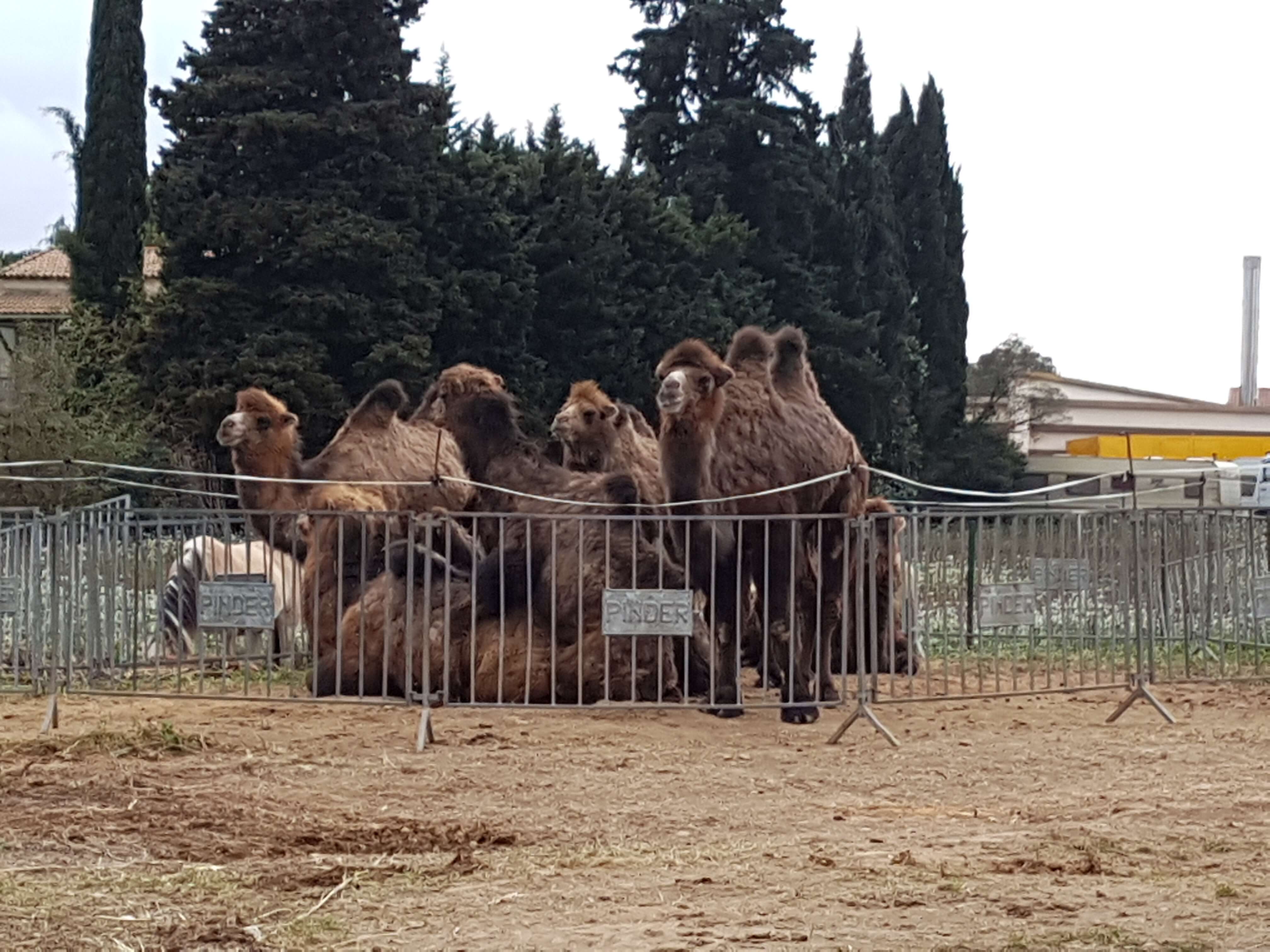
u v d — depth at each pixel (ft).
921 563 50.80
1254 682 45.93
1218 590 47.85
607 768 32.30
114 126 142.10
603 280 139.44
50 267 176.14
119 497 47.14
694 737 36.29
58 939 19.65
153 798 28.19
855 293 167.02
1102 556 45.27
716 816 27.86
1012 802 29.32
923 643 50.67
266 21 129.49
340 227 121.29
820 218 167.94
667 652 39.88
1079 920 20.27
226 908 21.18
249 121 123.95
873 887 21.97
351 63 129.39
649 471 50.06
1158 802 28.89
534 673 39.22
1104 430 224.53
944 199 195.00
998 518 42.78
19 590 39.06
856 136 199.21
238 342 120.78
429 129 130.52
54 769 30.83
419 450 51.44
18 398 105.91
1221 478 70.28
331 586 42.19
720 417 39.40
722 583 38.60
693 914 20.65
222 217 121.90
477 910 21.02
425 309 125.80
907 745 35.78
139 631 44.75
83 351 121.08
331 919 20.61
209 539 46.96
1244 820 26.94
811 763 33.35
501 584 38.19
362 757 33.01
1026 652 50.06
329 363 123.34
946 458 181.27
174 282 121.90
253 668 46.26
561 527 40.19
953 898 21.40
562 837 25.99
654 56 174.50
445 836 25.84
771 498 39.91
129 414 114.83
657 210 147.84
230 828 26.04
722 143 166.20
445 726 36.91
